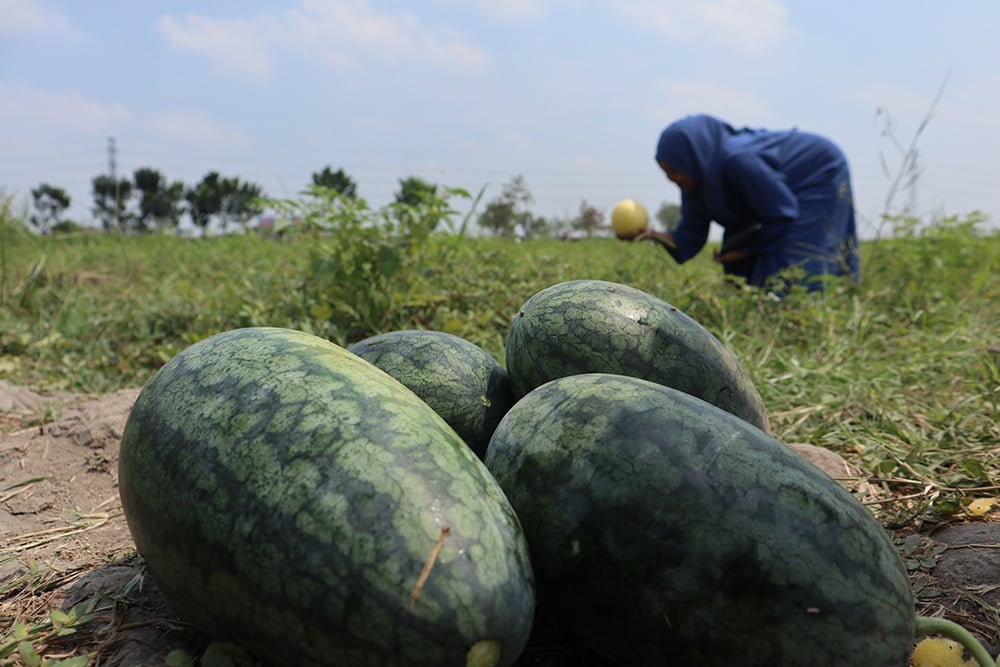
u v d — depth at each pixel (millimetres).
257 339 2004
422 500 1595
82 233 10594
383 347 2699
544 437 1884
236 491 1656
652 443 1759
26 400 4746
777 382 4621
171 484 1746
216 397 1822
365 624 1517
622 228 7773
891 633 1652
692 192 7488
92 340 6352
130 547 2770
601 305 2516
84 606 2223
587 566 1742
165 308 6699
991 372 4578
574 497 1771
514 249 8781
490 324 5887
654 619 1679
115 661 2002
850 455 3727
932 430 3916
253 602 1619
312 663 1603
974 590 2371
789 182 7234
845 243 7602
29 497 3252
